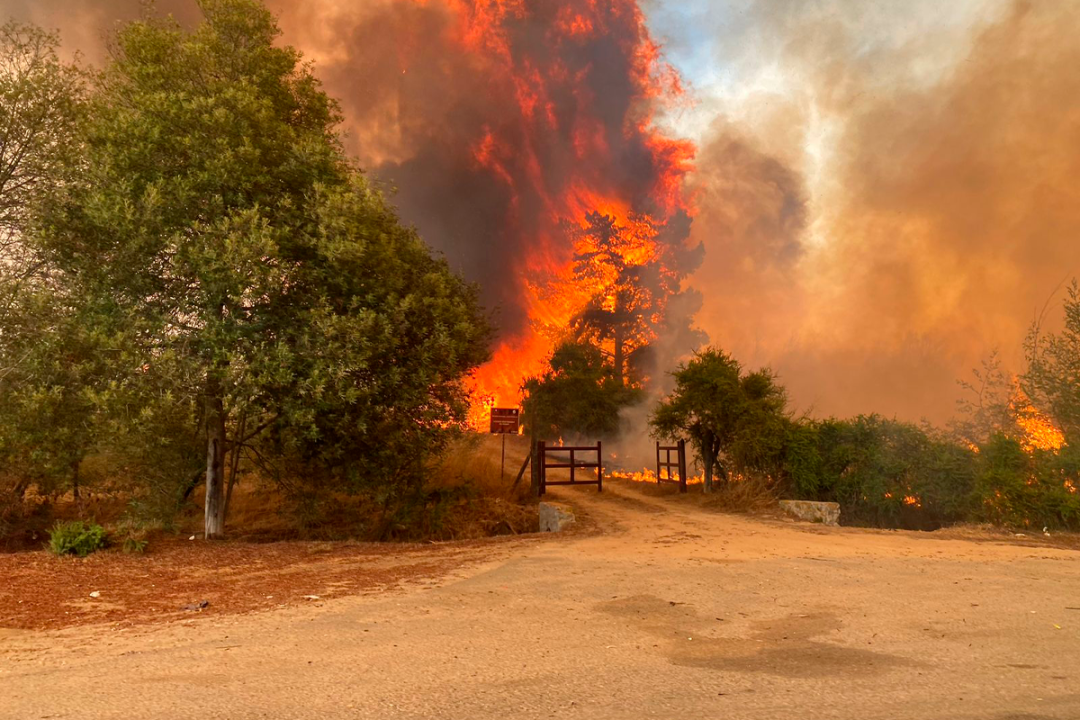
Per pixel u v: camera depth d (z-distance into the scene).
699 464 25.11
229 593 9.14
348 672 5.52
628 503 20.62
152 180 13.93
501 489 22.97
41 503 18.36
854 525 17.83
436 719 4.47
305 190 14.57
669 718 4.46
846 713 4.52
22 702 4.88
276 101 15.88
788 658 5.88
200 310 13.65
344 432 15.10
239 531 18.09
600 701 4.80
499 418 25.61
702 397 21.28
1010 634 6.60
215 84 14.73
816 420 20.66
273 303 14.09
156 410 12.95
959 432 19.08
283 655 6.07
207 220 14.08
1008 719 4.37
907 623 7.07
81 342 13.60
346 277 14.52
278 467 17.61
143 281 13.73
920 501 17.59
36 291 14.18
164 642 6.64
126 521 15.50
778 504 18.31
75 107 16.08
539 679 5.32
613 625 7.12
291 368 13.80
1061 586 8.95
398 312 14.89
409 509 18.33
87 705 4.78
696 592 8.71
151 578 10.23
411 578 10.02
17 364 13.87
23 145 15.80
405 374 15.62
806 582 9.27
